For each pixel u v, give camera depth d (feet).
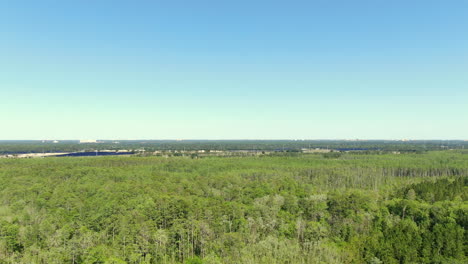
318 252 281.13
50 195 397.19
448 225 303.89
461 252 272.72
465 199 389.80
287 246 282.97
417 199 406.62
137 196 387.34
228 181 502.38
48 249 259.80
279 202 386.32
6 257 255.70
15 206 358.43
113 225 298.97
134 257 250.16
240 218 321.32
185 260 271.90
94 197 387.14
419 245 283.18
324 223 330.54
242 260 257.34
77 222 309.01
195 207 331.98
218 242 283.59
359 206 357.20
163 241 274.36
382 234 307.78
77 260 250.78
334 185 540.52
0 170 527.40
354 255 280.10
